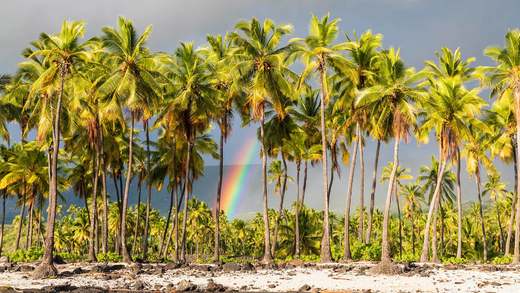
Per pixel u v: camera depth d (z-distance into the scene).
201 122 41.62
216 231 40.78
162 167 53.53
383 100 34.16
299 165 52.88
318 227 67.00
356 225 101.62
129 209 92.62
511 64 37.69
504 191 71.12
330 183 49.38
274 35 38.25
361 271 29.53
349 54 41.28
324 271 30.53
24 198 52.09
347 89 40.97
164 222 105.31
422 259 39.41
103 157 45.59
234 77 38.53
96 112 39.47
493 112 45.66
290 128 48.62
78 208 106.69
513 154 49.94
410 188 77.75
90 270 30.22
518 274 28.38
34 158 51.62
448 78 39.84
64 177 59.56
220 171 41.31
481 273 28.91
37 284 23.98
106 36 35.91
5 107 48.84
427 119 42.56
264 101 39.69
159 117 42.81
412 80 32.66
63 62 29.77
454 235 87.38
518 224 38.06
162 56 37.34
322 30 37.16
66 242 102.12
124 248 38.34
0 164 51.81
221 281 25.42
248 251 127.44
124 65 36.16
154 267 33.38
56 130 29.12
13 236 126.44
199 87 40.41
